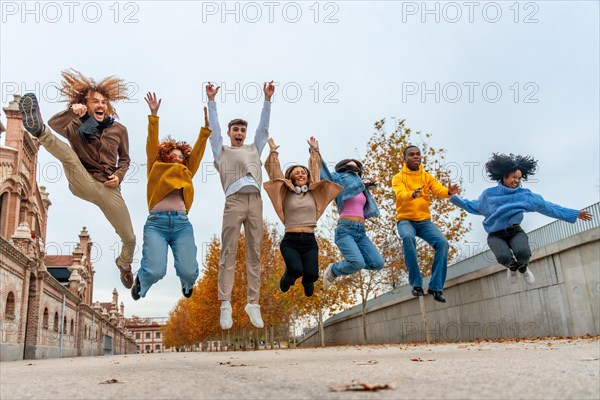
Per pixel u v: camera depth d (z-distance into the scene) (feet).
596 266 34.96
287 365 15.23
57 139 18.12
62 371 16.31
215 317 116.57
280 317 106.42
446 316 56.95
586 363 11.25
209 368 15.05
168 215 19.10
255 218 20.42
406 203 25.45
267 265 104.68
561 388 7.43
